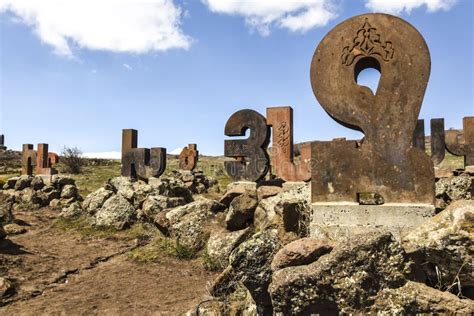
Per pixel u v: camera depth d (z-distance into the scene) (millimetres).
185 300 6086
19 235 11383
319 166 5930
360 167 5723
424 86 5520
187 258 8227
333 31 6020
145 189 12016
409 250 3951
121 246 9922
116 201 11898
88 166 38938
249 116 13672
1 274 7355
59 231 11844
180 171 25719
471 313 3426
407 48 5633
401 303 3602
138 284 7062
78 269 8133
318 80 6039
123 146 16125
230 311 4770
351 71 5867
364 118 5766
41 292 6770
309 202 6254
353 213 5605
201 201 9219
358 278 3721
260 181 13555
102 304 6145
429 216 5262
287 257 4117
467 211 3861
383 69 5719
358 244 3822
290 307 3791
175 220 9055
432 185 5371
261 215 7512
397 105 5625
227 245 7480
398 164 5559
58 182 17688
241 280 4426
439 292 3637
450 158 32531
